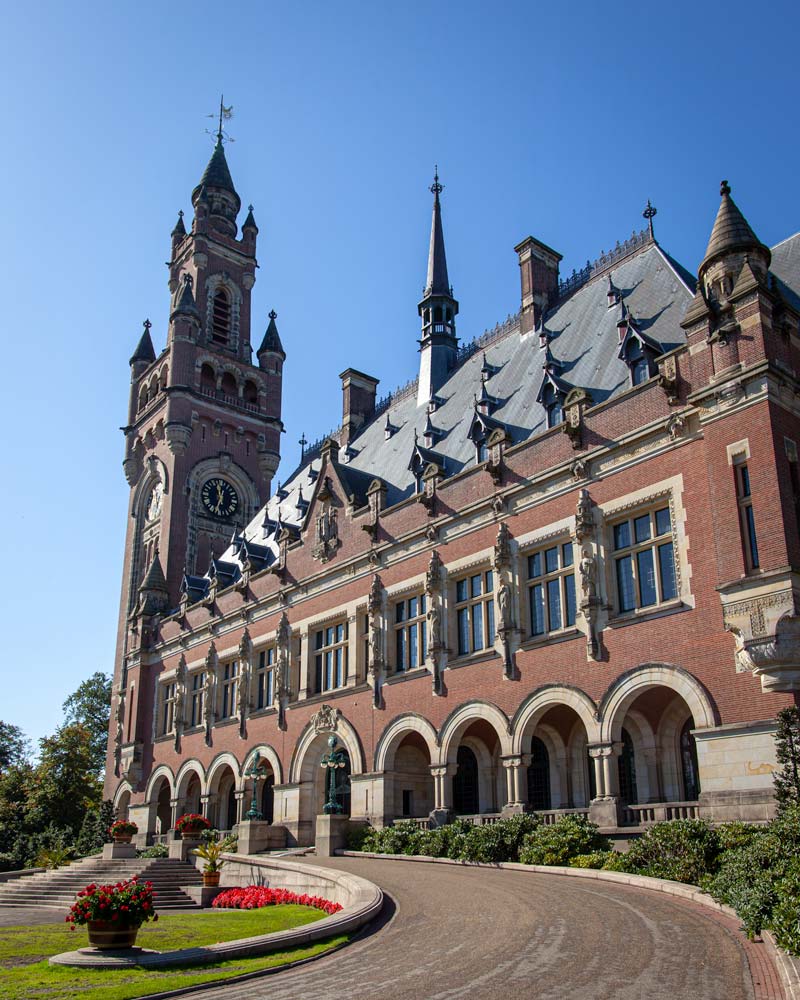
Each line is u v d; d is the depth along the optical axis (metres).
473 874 23.89
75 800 67.56
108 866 35.38
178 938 18.67
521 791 29.47
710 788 23.73
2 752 80.19
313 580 42.56
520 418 35.50
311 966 14.55
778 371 24.58
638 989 11.38
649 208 37.84
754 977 11.70
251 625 47.53
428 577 34.84
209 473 65.50
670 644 25.83
